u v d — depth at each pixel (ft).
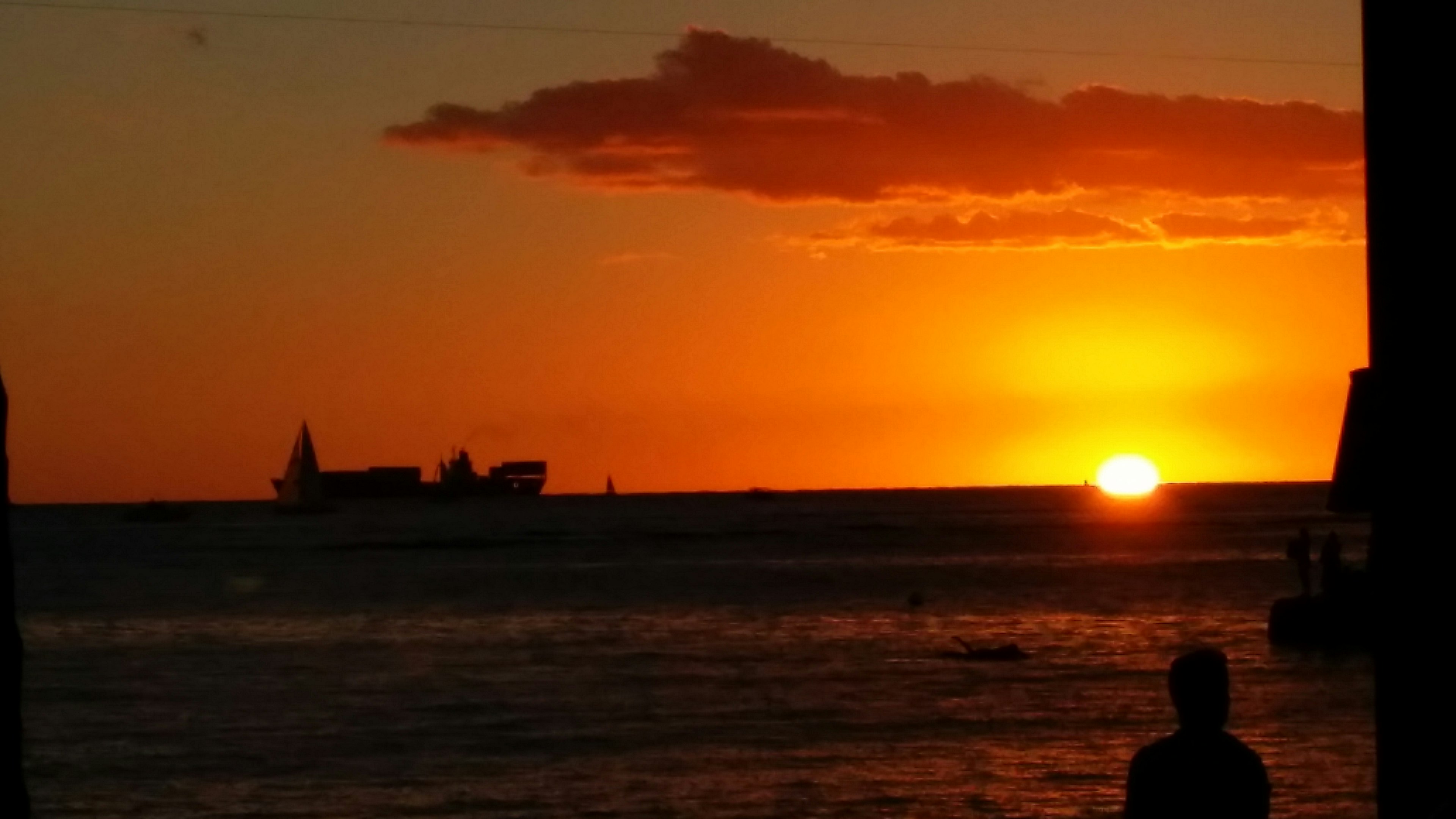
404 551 429.79
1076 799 80.02
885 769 88.79
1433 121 31.86
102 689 133.28
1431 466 31.99
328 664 152.25
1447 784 31.40
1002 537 482.69
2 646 23.26
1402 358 32.81
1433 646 31.94
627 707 117.39
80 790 86.69
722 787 84.79
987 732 101.71
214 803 82.89
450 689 130.31
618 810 79.66
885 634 176.76
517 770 90.99
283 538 547.49
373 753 97.40
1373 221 33.73
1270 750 90.89
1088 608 209.05
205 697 127.44
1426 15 31.99
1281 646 150.61
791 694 123.44
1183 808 25.32
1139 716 107.96
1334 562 155.12
